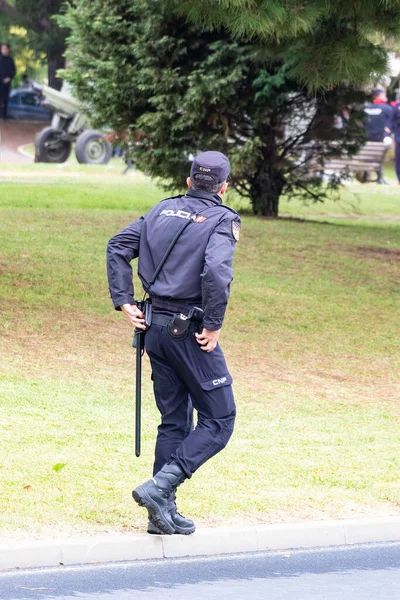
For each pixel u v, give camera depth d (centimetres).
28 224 4078
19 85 11006
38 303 2881
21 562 1294
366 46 3177
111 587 1245
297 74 3362
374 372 2561
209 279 1305
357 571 1343
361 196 6269
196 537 1380
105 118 4734
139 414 1402
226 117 4634
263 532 1416
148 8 4366
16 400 2003
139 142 4778
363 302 3331
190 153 4688
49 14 9338
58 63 9481
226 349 2662
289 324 2984
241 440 1870
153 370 1395
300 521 1467
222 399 1366
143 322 1370
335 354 2714
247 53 4356
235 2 2645
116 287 1375
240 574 1316
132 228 1395
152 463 1688
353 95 4700
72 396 2091
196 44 4475
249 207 5244
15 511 1413
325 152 4900
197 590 1249
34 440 1753
